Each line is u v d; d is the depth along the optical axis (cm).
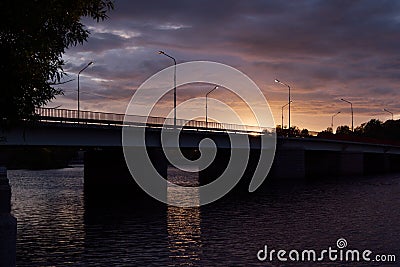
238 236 3400
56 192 6962
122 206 5269
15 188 7725
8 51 1230
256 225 3906
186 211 4856
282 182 8962
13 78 1262
